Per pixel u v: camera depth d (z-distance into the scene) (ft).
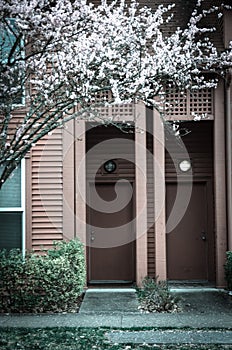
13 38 26.35
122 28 24.56
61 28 23.45
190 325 22.81
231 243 29.91
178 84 27.02
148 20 25.62
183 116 31.09
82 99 23.40
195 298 29.04
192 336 20.97
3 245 30.22
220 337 20.80
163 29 30.83
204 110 31.35
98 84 24.30
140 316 24.73
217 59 27.63
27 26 22.02
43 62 24.77
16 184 30.48
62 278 26.55
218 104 31.12
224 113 31.14
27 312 26.12
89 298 29.45
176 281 34.99
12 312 26.14
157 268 31.14
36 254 29.22
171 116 31.07
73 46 24.59
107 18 25.63
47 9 24.70
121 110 30.83
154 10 31.22
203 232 35.37
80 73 23.77
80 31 23.99
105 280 35.09
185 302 28.02
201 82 30.63
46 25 23.71
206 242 35.29
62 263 26.73
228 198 30.71
